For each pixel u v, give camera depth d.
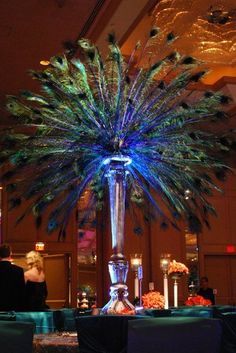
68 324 3.63
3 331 2.11
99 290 10.42
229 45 7.67
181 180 3.85
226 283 11.24
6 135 3.69
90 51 3.61
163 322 2.14
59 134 3.64
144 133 3.58
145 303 4.35
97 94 3.65
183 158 3.81
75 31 6.59
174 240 10.59
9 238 9.75
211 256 11.23
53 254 10.33
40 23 6.41
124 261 3.67
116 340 2.47
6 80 7.92
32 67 7.53
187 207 3.98
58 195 3.91
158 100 3.63
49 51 7.08
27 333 2.13
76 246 10.24
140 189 4.11
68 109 3.58
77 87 3.58
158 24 6.88
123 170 3.74
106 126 3.56
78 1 5.94
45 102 3.68
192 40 7.45
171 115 3.63
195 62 3.78
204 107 3.79
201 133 3.83
